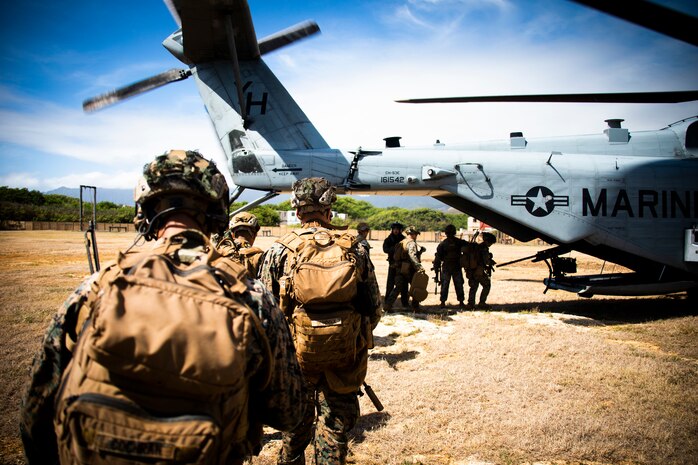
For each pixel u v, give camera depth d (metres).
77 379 1.09
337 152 8.41
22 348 5.31
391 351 5.68
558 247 8.82
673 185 8.12
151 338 0.99
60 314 1.27
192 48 8.13
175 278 1.16
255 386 1.35
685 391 4.32
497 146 8.72
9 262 15.99
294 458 2.44
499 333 6.53
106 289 1.09
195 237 1.36
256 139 8.60
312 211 2.74
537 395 4.18
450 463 3.08
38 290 9.65
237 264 1.37
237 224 4.37
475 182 8.12
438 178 8.17
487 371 4.83
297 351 2.39
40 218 56.59
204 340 1.03
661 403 4.02
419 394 4.20
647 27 3.60
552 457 3.16
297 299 2.36
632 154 8.66
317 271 2.29
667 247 8.05
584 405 3.97
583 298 10.16
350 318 2.37
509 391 4.29
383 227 61.44
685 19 3.44
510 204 8.08
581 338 6.23
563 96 8.02
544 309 8.77
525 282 13.20
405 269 8.08
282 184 8.41
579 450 3.18
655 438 3.39
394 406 3.93
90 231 2.42
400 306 8.98
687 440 3.37
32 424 1.27
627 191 8.07
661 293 8.06
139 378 1.00
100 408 1.00
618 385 4.47
